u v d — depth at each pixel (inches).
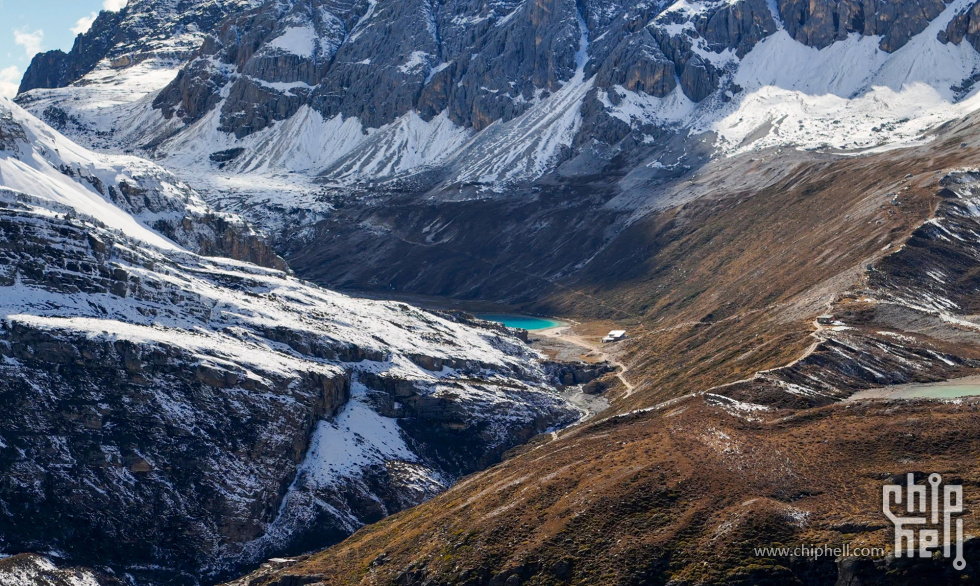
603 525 4333.2
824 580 3759.8
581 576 4111.7
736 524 4060.0
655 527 4232.3
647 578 3993.6
